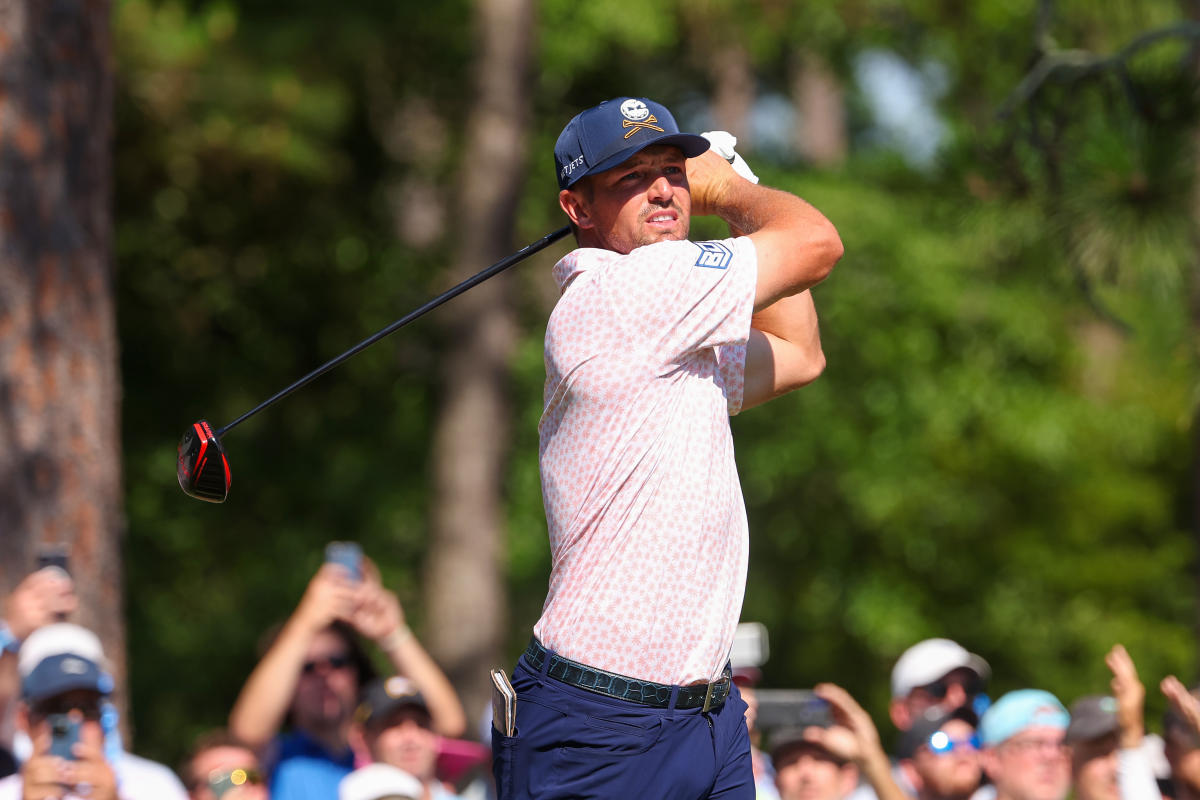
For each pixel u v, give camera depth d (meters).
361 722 16.72
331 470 53.44
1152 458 59.94
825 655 61.69
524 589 57.19
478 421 46.47
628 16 53.09
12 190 20.09
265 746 16.27
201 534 52.34
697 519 9.16
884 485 55.84
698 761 9.12
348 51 44.22
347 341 54.09
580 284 9.48
